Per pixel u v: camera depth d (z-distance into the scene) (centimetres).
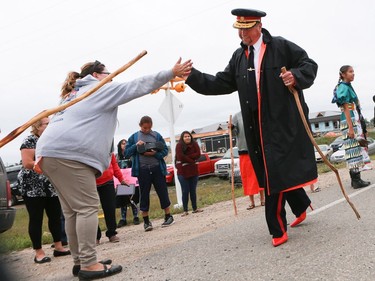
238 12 441
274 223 430
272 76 436
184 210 895
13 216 666
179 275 381
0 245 339
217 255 429
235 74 462
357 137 759
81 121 404
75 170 400
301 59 441
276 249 417
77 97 408
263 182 446
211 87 466
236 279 347
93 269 406
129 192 866
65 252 594
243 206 859
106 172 654
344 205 597
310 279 324
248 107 447
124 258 496
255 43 447
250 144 452
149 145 732
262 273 353
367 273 321
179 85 1074
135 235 705
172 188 2191
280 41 446
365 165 787
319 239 427
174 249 483
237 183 1562
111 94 412
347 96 752
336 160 2248
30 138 558
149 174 734
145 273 402
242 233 514
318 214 555
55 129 403
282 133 430
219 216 764
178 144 904
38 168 440
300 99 447
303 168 431
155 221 891
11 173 2078
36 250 554
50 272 484
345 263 347
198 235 566
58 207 584
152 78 415
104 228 859
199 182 2269
